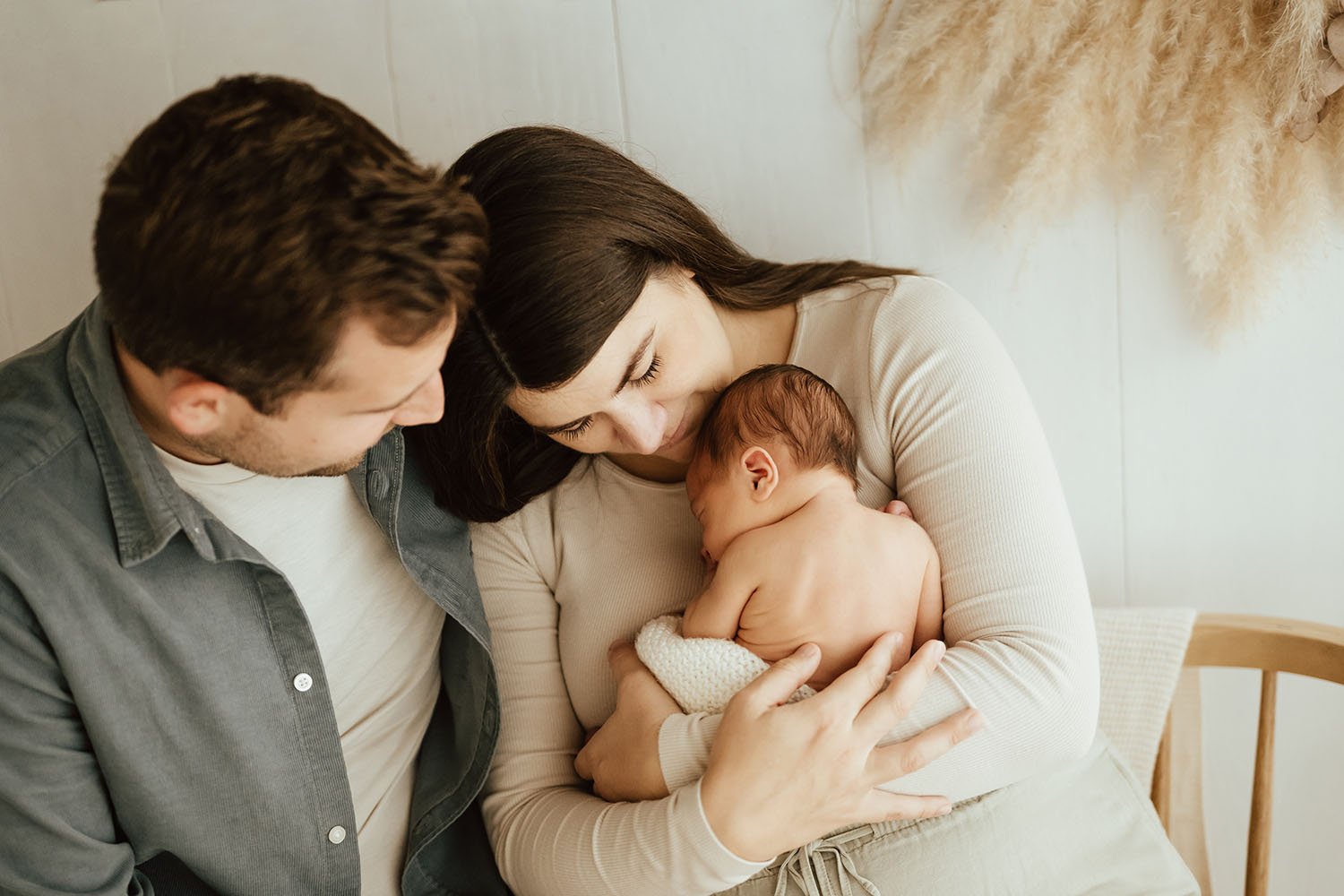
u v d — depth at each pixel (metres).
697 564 1.24
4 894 1.05
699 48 1.40
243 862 1.15
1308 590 1.51
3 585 0.97
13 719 1.00
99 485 1.00
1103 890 1.15
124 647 1.02
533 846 1.14
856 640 1.08
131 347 0.90
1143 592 1.54
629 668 1.17
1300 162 1.29
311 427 0.92
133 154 0.86
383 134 0.92
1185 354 1.43
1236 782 1.61
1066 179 1.34
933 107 1.35
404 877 1.27
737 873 1.03
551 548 1.27
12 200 1.49
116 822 1.13
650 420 1.11
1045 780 1.18
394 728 1.25
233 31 1.42
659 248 1.09
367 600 1.19
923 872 1.12
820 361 1.21
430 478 1.22
